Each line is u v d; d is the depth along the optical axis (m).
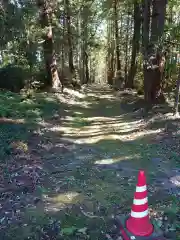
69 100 13.23
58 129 7.96
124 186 4.38
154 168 5.09
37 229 3.27
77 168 5.12
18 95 10.77
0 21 8.83
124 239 3.07
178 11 13.23
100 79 50.12
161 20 9.34
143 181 3.07
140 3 15.38
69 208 3.73
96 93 18.61
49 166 5.19
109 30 29.41
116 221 3.40
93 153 5.99
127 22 21.83
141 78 15.87
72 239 3.11
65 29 17.08
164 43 9.41
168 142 6.38
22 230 3.25
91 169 5.08
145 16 9.95
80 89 19.06
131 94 16.31
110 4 21.52
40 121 8.41
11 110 8.53
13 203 3.81
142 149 6.14
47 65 14.66
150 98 10.34
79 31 20.80
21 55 12.06
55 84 14.77
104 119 9.69
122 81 23.05
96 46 25.11
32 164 5.17
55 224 3.37
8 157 5.31
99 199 3.98
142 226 3.05
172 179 4.61
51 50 14.47
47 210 3.68
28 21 10.67
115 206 3.79
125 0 18.12
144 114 9.41
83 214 3.59
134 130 7.84
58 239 3.11
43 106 10.12
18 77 12.14
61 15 16.30
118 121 9.24
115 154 5.91
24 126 7.43
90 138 7.21
